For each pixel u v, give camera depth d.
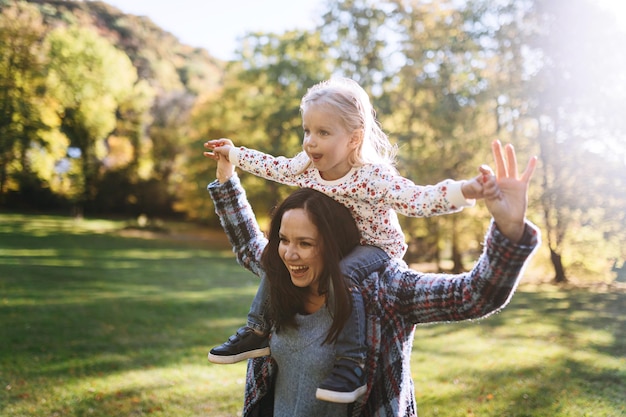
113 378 6.73
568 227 19.92
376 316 1.70
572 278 20.59
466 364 7.64
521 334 9.89
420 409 5.79
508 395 6.20
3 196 42.25
